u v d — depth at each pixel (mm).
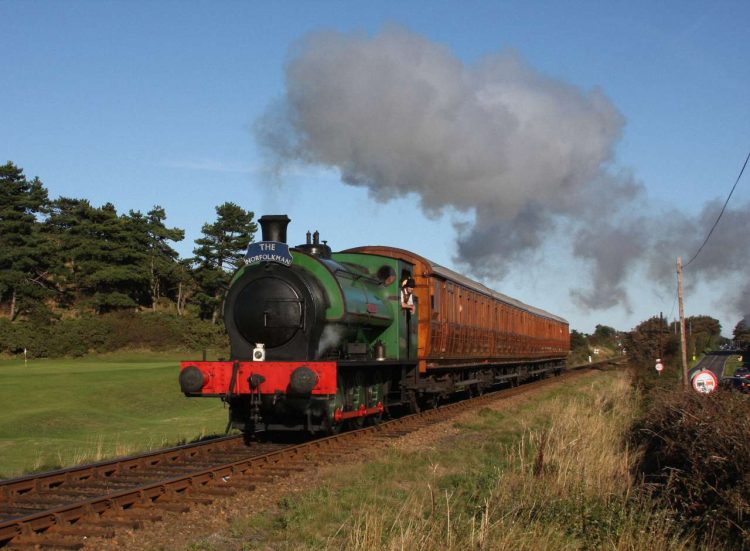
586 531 8328
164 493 9078
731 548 7879
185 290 78188
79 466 10586
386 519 8312
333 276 13641
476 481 10812
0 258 64438
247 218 71562
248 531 8016
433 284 18891
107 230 70562
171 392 32156
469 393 25578
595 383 35500
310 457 12117
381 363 14953
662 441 12594
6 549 6918
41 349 55312
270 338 13102
